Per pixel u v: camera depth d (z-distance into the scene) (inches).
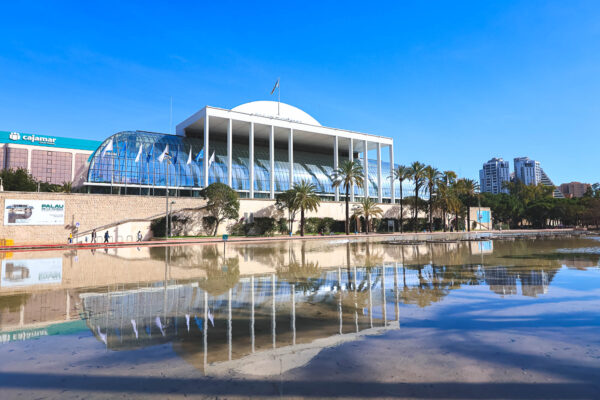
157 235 1894.7
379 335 247.0
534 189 4837.6
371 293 400.8
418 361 197.3
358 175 2481.5
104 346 230.7
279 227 2331.4
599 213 3794.3
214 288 444.5
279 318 298.5
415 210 2859.3
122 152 2269.9
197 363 199.5
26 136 5044.3
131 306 347.6
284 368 190.4
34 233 1604.3
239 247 1304.1
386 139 3253.0
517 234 2365.9
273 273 581.6
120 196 1836.9
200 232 2053.4
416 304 343.0
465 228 3395.7
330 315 306.2
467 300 355.9
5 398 158.2
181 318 301.4
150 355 213.3
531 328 257.8
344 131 3034.0
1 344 235.5
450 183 3142.2
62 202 1681.8
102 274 585.9
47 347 229.6
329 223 2588.6
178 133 2856.8
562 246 1133.7
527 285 433.4
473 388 162.7
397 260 756.0
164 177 2327.8
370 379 174.4
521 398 152.0
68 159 5324.8
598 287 415.5
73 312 324.8
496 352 210.1
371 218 2810.0
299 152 3302.2
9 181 2559.1
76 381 176.9
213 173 2513.5
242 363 198.7
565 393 156.6
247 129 2822.3
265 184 2746.1
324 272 584.7
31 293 418.6
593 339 231.5
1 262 805.9
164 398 157.2
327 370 186.4
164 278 534.9
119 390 166.1
